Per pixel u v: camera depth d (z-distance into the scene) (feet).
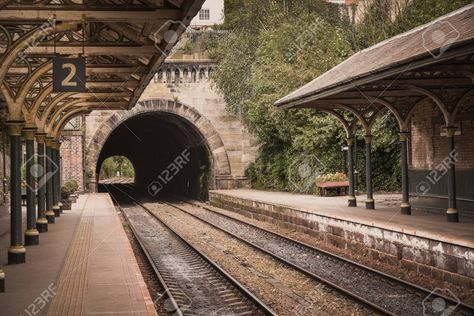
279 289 37.47
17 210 38.04
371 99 56.29
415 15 94.38
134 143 192.24
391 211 59.57
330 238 57.82
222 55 117.91
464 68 40.65
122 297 28.37
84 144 119.24
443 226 44.27
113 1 35.04
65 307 26.37
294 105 63.82
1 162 81.76
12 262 38.06
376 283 38.55
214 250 56.90
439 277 39.29
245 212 91.04
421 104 61.72
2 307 26.40
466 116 53.36
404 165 55.88
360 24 103.60
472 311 30.22
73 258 40.42
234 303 34.22
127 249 44.60
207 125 121.39
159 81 119.85
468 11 48.03
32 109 45.65
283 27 103.45
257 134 108.58
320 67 96.27
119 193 172.55
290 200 80.53
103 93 63.98
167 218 92.73
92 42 38.78
